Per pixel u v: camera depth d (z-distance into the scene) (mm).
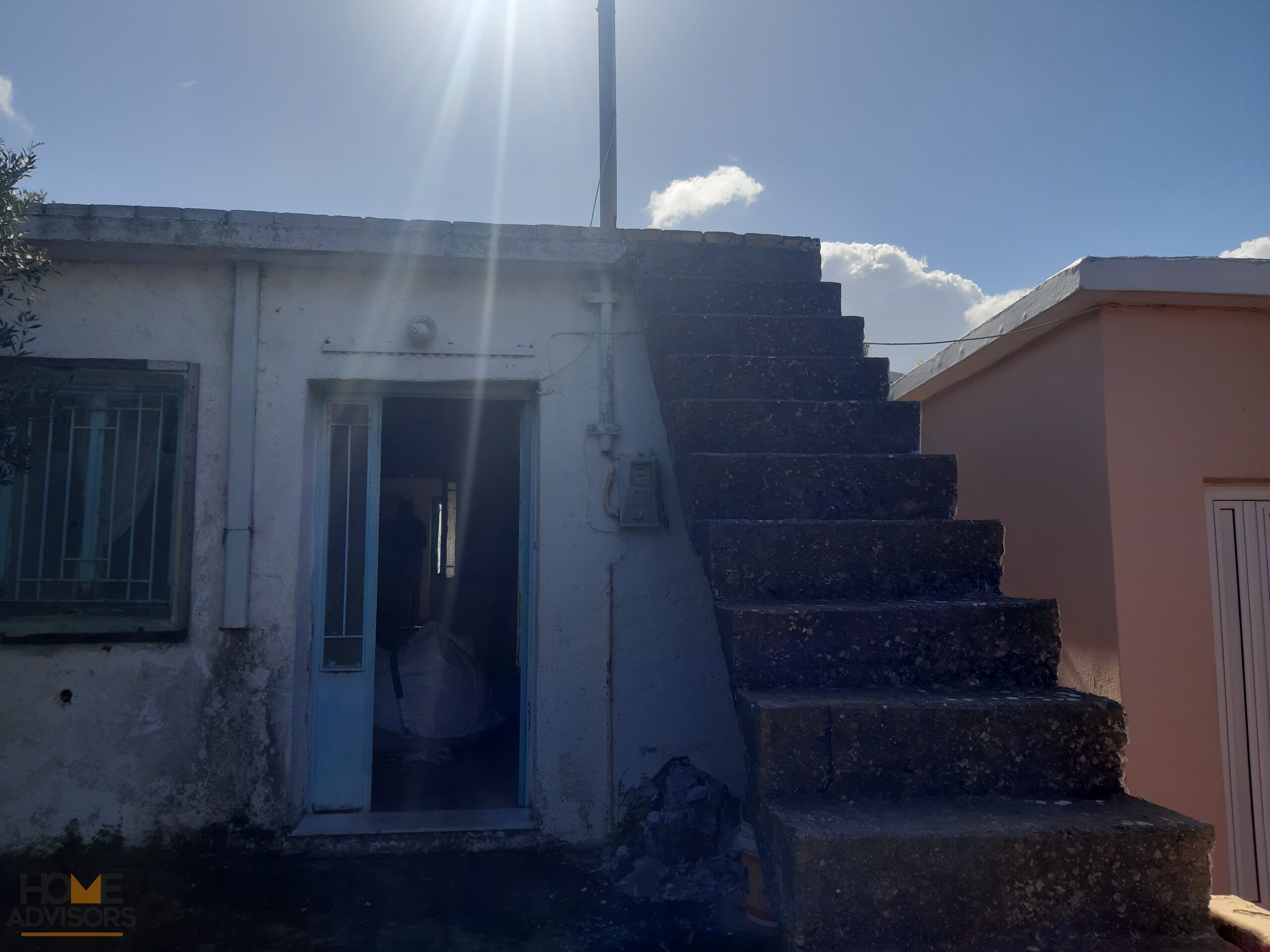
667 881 3930
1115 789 2711
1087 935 2350
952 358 5688
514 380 4590
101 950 3322
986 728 2705
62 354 4324
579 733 4402
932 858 2336
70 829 4145
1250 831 4250
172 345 4410
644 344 4684
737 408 3865
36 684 4188
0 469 3535
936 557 3404
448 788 5035
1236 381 4461
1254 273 4238
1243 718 4312
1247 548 4445
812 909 2305
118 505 4414
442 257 4391
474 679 6102
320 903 3744
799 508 3627
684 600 4523
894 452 3922
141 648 4250
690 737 4445
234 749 4246
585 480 4559
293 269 4512
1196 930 2383
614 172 6262
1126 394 4383
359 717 4586
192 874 4012
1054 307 4484
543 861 4211
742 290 4516
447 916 3646
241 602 4266
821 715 2680
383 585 7184
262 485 4379
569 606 4469
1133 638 4230
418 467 8055
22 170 3346
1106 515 4336
